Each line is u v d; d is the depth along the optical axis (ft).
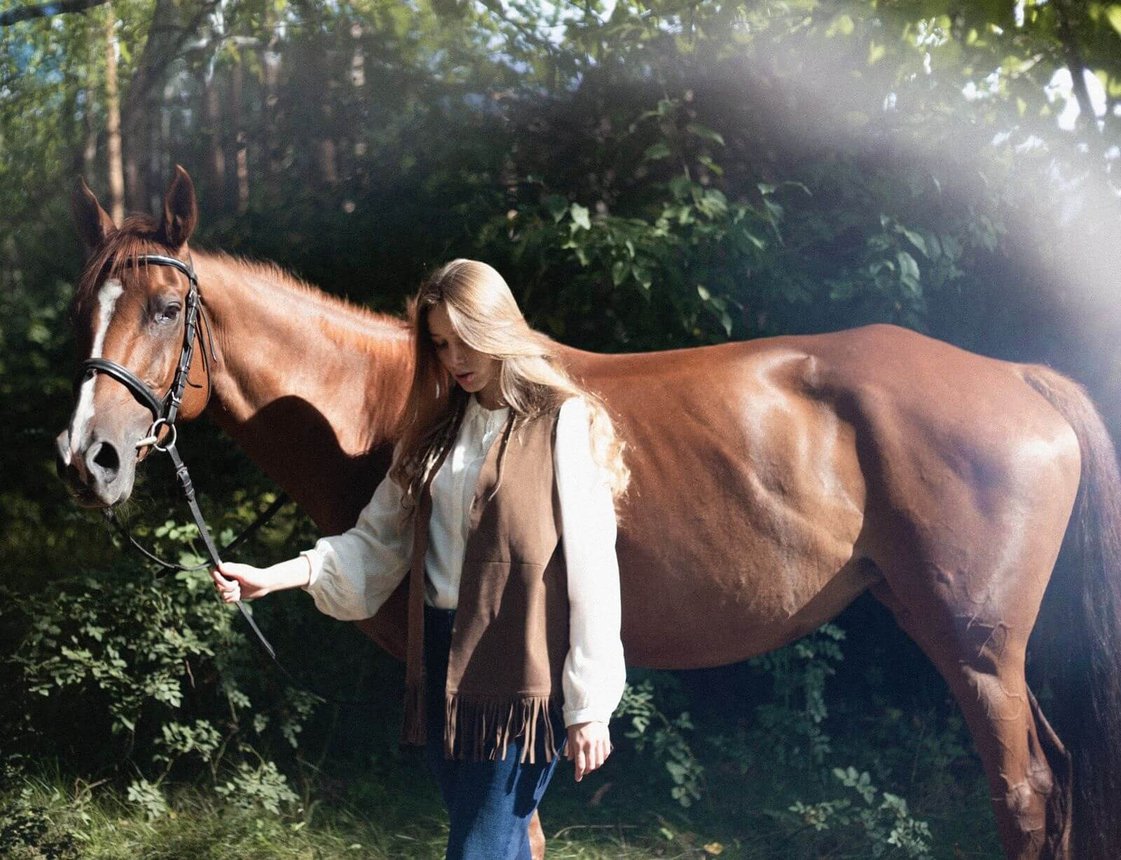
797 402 8.46
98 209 8.23
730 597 8.32
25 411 19.44
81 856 10.30
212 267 8.36
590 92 14.79
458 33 15.62
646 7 14.21
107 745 12.08
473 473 6.19
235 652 11.92
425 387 6.55
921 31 12.09
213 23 18.11
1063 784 8.39
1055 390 8.55
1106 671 8.35
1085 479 8.41
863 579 8.64
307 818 11.16
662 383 8.58
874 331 8.86
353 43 16.25
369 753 12.52
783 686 11.93
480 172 14.61
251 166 17.19
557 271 13.44
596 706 5.89
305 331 8.66
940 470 8.14
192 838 10.61
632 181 14.53
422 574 6.26
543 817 11.53
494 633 5.94
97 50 22.33
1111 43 9.97
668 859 10.78
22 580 16.42
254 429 8.63
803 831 11.07
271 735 12.41
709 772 12.35
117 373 7.46
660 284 12.60
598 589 5.99
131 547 13.46
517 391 6.19
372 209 14.62
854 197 13.19
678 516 8.23
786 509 8.25
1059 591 8.58
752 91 14.30
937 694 13.24
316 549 6.63
